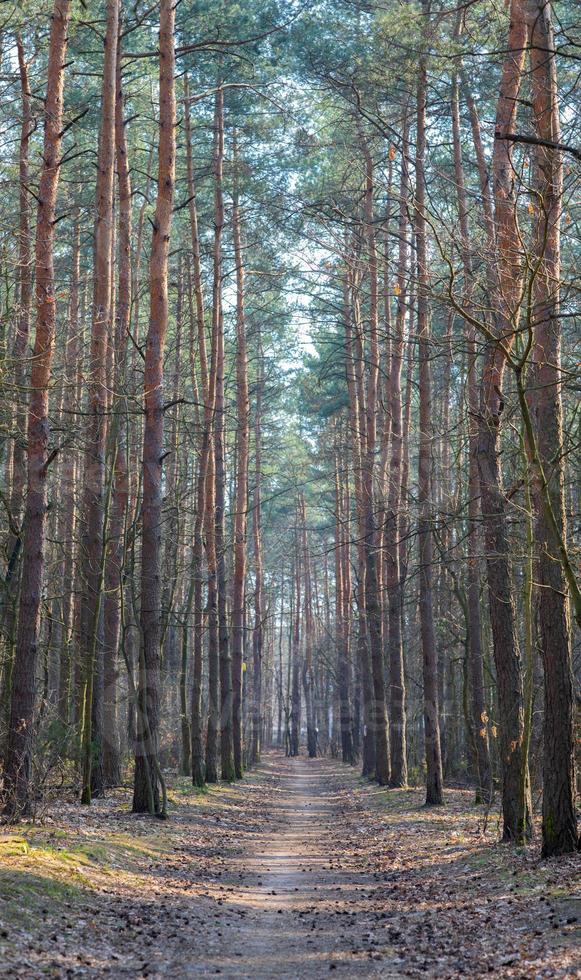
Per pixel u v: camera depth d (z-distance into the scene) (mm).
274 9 23094
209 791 27219
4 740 16641
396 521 28031
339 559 51344
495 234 12609
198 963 8492
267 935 9992
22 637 14961
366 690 38500
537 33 12195
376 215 26188
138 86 27656
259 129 27844
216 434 31328
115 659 21578
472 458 19062
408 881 13195
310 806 28469
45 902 9820
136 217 33250
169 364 34562
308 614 65375
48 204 15703
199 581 28656
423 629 22938
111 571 21578
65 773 20719
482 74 19172
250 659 60312
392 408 26578
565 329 16781
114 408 18562
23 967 7605
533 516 12875
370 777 36531
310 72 22234
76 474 25797
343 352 36719
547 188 12000
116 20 19609
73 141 27938
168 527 26672
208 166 28938
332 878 14094
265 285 34375
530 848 13555
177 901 11344
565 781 12328
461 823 18812
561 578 12430
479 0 15930
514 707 14492
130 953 8680
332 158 28344
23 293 18516
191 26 23344
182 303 34812
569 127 12047
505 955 8188
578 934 8367
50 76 15891
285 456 54438
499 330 12859
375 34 18891
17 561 18578
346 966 8477
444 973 7922
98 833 14766
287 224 27672
